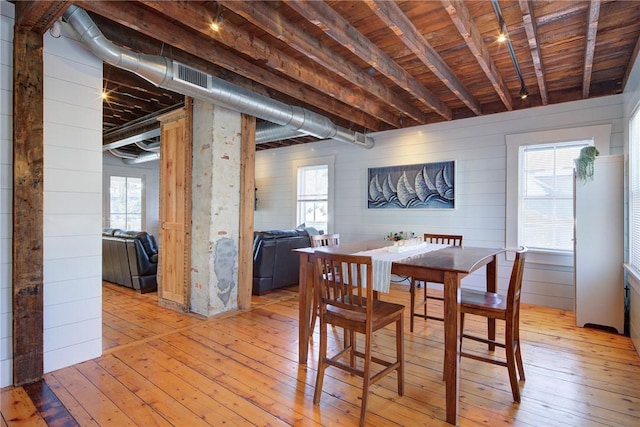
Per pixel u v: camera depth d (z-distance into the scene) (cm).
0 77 214
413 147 512
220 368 248
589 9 218
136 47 279
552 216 413
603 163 329
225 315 371
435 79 367
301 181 657
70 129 245
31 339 223
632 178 304
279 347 286
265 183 709
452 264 209
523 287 424
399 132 525
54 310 240
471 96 408
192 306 380
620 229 322
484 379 236
